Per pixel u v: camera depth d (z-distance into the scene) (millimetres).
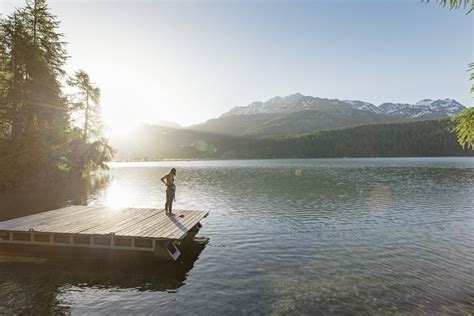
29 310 7801
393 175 49969
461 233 15477
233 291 8984
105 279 9914
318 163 108438
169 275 10250
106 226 12977
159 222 13891
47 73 33094
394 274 10227
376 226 17078
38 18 33938
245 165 105438
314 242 14062
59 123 35875
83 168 48375
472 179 41562
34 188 32688
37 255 12172
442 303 8180
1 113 29078
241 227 16906
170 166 106875
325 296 8625
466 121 7680
